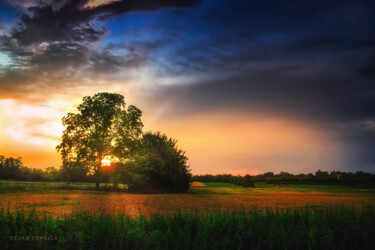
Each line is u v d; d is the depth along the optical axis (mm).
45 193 37875
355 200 31875
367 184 101312
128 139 50719
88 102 51844
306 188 79688
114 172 47812
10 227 8219
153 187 45500
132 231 7547
